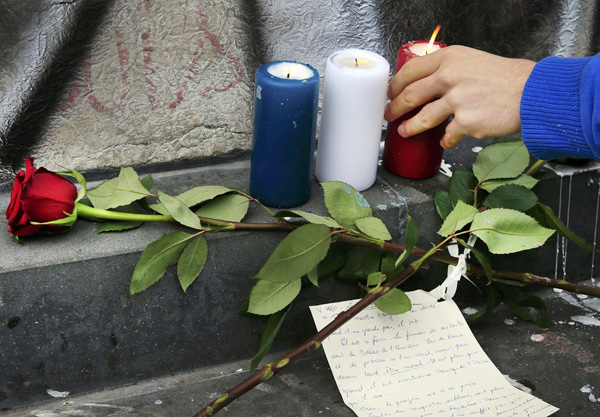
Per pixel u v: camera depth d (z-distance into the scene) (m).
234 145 0.97
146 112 0.90
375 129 0.85
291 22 0.94
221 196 0.81
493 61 0.79
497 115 0.79
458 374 0.82
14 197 0.73
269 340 0.75
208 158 0.96
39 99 0.83
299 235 0.72
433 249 0.79
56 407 0.77
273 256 0.71
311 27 0.95
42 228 0.74
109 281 0.75
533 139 0.75
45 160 0.87
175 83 0.90
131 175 0.79
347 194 0.81
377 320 0.84
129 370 0.80
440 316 0.87
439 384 0.80
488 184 0.87
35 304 0.73
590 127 0.70
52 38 0.81
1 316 0.72
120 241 0.77
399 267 0.82
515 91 0.77
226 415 0.76
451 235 0.79
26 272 0.72
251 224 0.79
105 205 0.78
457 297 0.96
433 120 0.84
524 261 0.98
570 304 0.99
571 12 1.08
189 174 0.94
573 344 0.91
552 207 0.97
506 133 0.80
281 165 0.81
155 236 0.78
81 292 0.75
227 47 0.91
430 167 0.92
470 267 0.88
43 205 0.73
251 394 0.80
